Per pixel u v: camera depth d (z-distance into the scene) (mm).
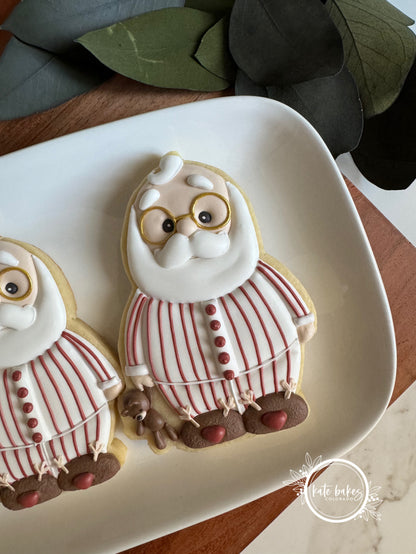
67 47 175
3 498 170
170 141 179
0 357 164
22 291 166
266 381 169
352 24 181
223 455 177
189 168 173
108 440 172
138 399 166
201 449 174
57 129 191
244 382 168
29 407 163
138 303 169
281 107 174
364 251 172
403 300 195
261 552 191
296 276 182
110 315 181
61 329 168
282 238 183
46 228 182
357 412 176
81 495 177
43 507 176
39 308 167
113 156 178
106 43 170
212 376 167
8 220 180
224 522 189
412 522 197
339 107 183
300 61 173
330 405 180
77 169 177
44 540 174
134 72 174
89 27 171
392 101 184
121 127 173
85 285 182
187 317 167
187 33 180
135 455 179
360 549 195
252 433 172
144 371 167
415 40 180
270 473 174
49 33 169
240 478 175
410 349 196
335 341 180
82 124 192
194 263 166
